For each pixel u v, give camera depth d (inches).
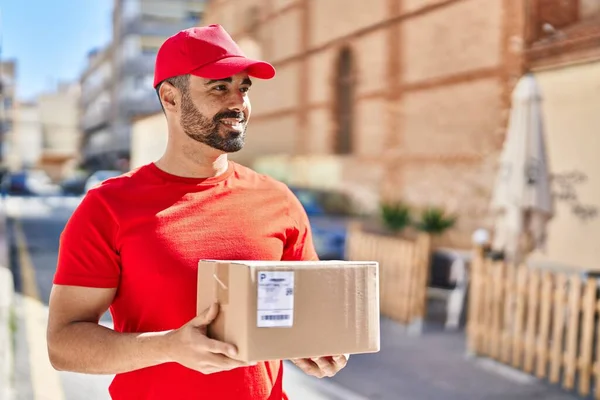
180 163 67.6
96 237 62.8
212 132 65.1
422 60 484.1
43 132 3580.2
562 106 319.0
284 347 55.4
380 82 548.7
